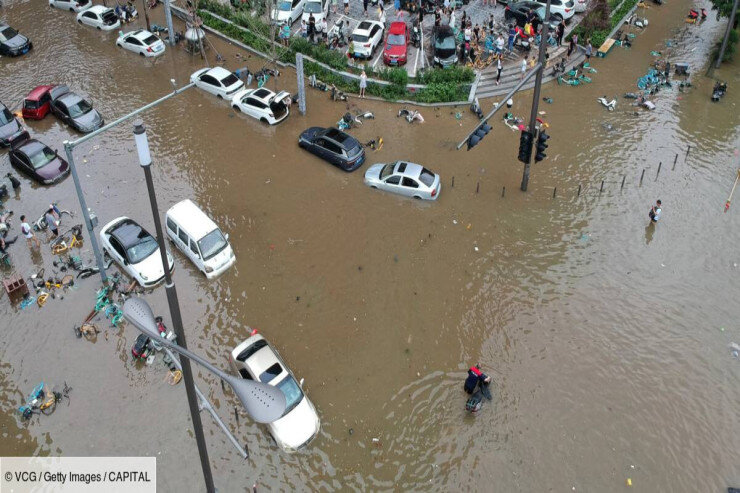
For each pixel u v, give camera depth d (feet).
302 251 88.33
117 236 84.84
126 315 44.32
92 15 136.56
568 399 70.59
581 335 77.20
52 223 90.07
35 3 148.46
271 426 66.54
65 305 81.25
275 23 119.65
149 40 128.57
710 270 85.05
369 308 80.79
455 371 73.72
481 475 64.23
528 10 130.62
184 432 67.82
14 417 69.56
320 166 102.63
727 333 77.25
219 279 84.53
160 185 98.84
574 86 120.47
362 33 123.54
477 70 121.08
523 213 93.61
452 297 81.97
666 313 79.61
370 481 63.93
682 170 100.89
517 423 68.49
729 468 64.49
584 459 65.31
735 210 93.86
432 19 135.95
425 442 67.10
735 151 104.99
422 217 93.25
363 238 90.07
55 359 75.15
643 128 109.70
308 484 63.67
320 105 115.75
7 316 79.92
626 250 87.86
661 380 72.33
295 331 78.18
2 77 123.85
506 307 80.59
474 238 89.81
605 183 98.58
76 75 123.95
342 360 74.95
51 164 99.96
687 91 119.34
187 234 83.51
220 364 74.38
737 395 70.85
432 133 109.09
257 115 111.45
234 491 63.00
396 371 73.82
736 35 122.93
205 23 137.08
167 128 110.52
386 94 116.06
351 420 69.05
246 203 95.66
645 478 63.77
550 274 84.64
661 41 134.72
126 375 73.26
